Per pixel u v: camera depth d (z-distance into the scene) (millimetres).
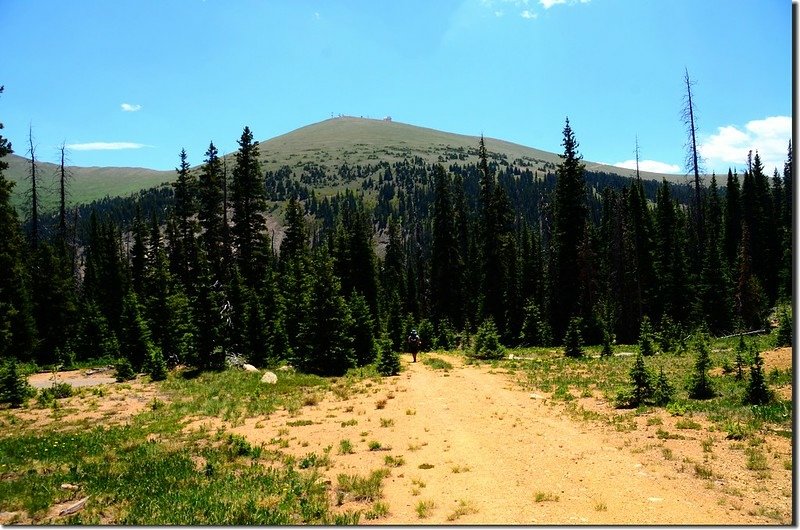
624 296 42906
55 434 14445
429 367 28406
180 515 8266
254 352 33188
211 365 28578
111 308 51938
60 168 48000
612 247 48906
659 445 11109
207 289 29359
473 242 71938
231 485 9859
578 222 44094
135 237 60688
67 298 46906
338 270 55938
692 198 50469
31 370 32375
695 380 15883
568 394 18000
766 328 32719
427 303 69688
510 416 15250
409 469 10836
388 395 19672
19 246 33750
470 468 10586
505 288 50219
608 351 28438
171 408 18359
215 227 46750
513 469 10367
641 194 57125
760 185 60344
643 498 8258
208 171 46438
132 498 9297
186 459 11680
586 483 9219
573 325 29938
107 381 26766
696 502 7922
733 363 20672
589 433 12711
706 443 10828
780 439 10727
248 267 45438
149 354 30766
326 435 14148
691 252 57875
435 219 56562
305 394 20703
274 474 10617
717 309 40406
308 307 28656
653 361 24062
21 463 11508
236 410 17781
